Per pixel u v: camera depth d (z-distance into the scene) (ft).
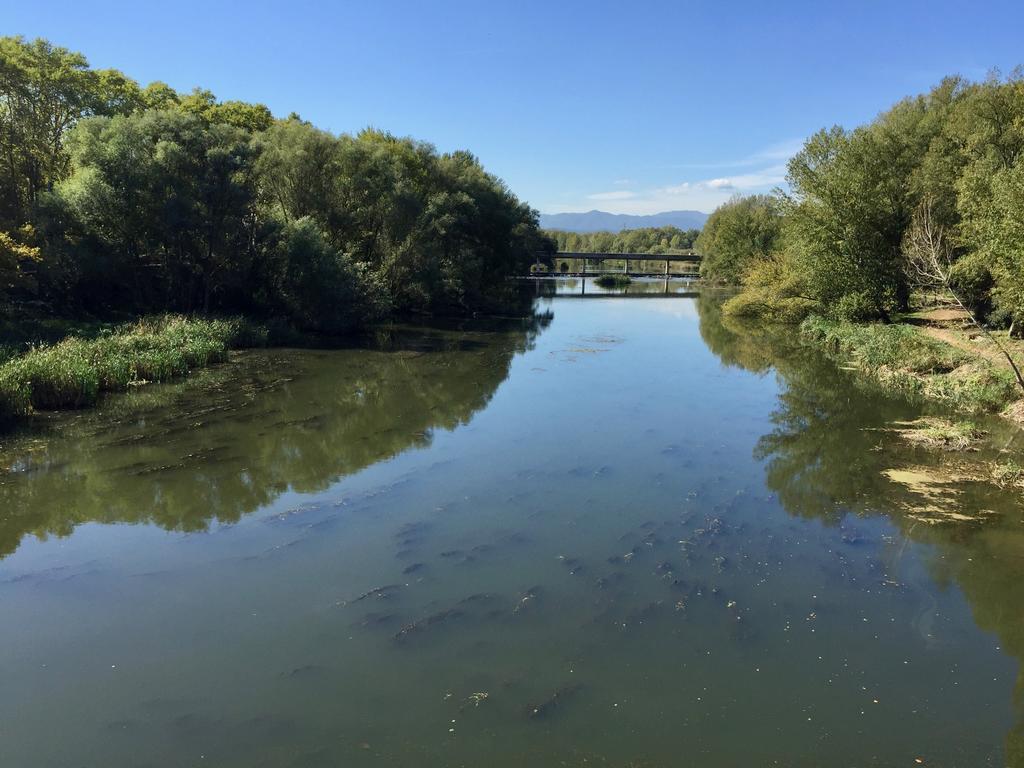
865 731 20.84
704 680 23.40
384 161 142.82
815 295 122.52
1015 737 20.57
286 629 26.53
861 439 53.93
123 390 69.56
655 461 48.37
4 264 76.48
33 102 103.76
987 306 102.37
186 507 39.52
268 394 70.03
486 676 23.56
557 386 76.18
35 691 22.77
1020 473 44.11
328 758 19.60
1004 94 106.22
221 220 103.45
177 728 20.92
